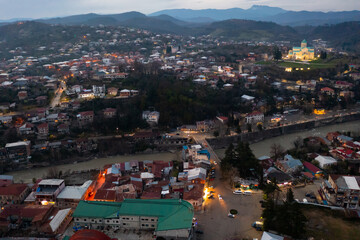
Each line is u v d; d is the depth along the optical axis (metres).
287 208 104.56
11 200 129.38
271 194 126.88
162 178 149.88
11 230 109.19
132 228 109.12
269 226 105.19
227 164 148.38
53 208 120.12
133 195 126.12
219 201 126.81
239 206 122.88
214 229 108.19
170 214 106.50
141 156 191.00
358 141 196.88
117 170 152.88
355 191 118.56
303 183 142.62
